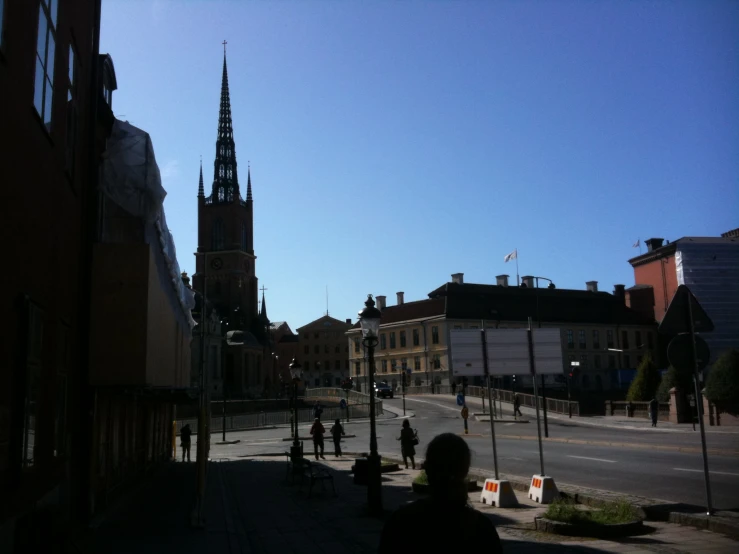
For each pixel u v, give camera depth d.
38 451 8.41
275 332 165.00
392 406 70.25
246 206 150.25
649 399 50.25
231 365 125.44
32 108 7.72
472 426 45.69
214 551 10.34
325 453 32.09
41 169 8.31
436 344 89.69
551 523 10.33
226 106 151.38
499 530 10.67
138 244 12.12
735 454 20.64
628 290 101.75
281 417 62.41
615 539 9.74
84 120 11.94
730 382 36.56
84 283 11.83
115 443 16.33
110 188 13.59
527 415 53.66
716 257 64.06
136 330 11.85
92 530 11.96
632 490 14.16
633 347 97.56
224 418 46.19
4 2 6.52
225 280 141.38
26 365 7.39
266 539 11.58
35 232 8.03
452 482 3.15
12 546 6.99
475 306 90.69
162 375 14.10
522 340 13.77
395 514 3.22
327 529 12.35
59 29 9.53
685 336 10.73
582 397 69.44
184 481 22.23
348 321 150.38
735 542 9.34
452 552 3.04
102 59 14.38
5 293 6.74
